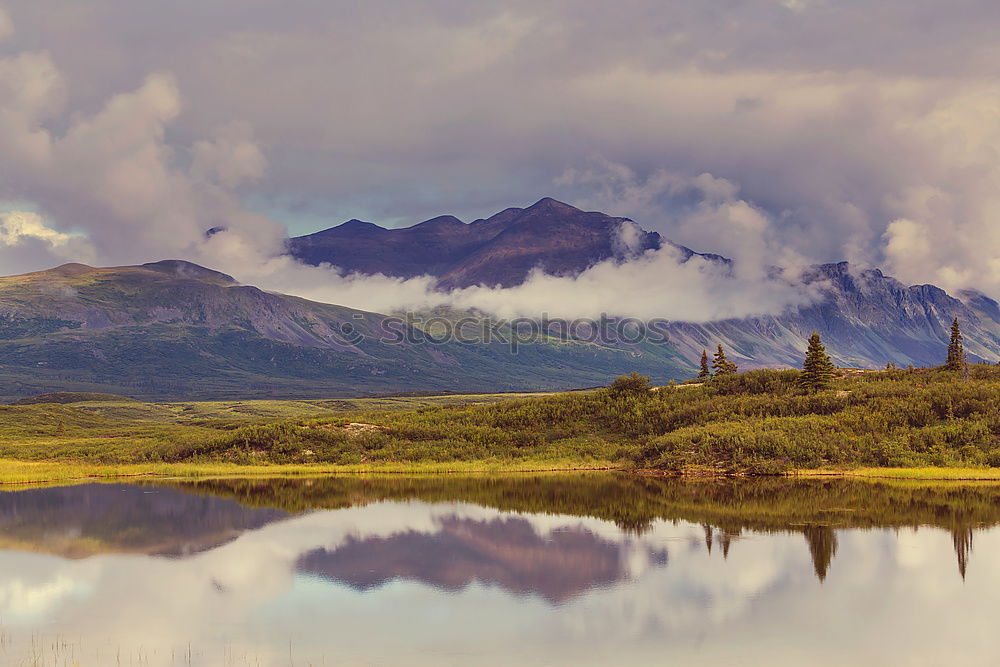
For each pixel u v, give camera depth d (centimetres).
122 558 5588
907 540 5906
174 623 4122
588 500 8069
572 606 4378
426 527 6631
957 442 10394
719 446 10588
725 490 8744
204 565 5362
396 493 8731
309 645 3797
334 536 6294
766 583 4788
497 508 7588
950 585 4700
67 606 4422
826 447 10400
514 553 5634
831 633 3906
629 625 4044
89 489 9212
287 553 5706
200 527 6700
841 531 6256
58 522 6950
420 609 4347
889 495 8100
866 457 10238
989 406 10844
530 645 3775
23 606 4431
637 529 6456
